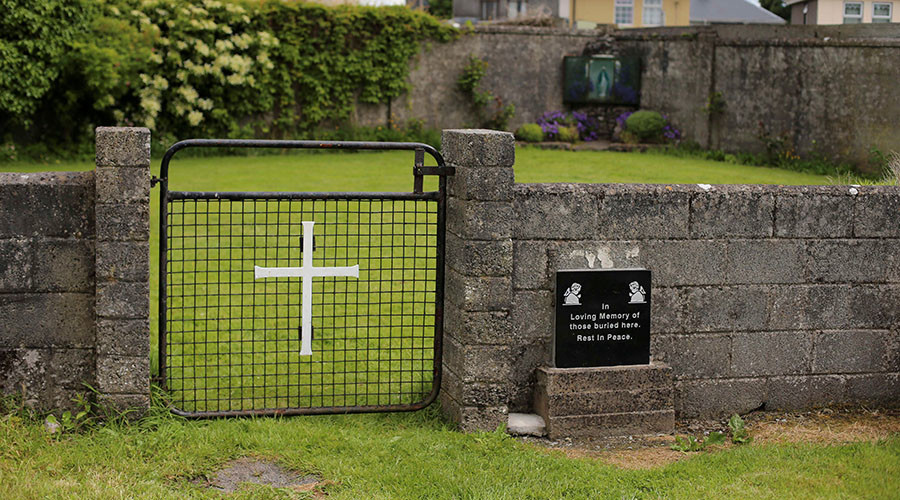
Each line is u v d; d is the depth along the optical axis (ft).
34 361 15.02
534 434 16.12
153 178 14.89
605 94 62.08
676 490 13.76
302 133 58.29
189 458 14.07
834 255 17.28
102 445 14.32
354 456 14.52
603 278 16.26
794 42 50.75
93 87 48.39
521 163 48.24
